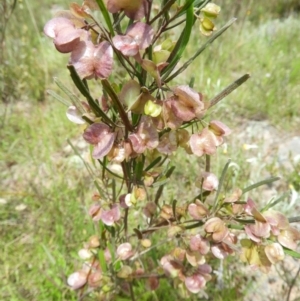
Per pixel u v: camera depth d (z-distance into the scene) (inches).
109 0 4.4
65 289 10.5
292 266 11.4
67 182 13.9
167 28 4.9
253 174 15.0
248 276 11.1
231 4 25.2
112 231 7.5
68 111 5.7
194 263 6.6
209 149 5.3
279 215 5.8
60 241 11.9
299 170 14.8
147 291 9.3
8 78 19.5
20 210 13.4
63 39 4.2
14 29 21.4
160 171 6.7
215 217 6.1
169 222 7.0
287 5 31.9
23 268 11.3
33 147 16.3
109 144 5.1
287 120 18.9
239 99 19.5
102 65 4.3
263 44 25.3
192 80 6.1
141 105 4.9
